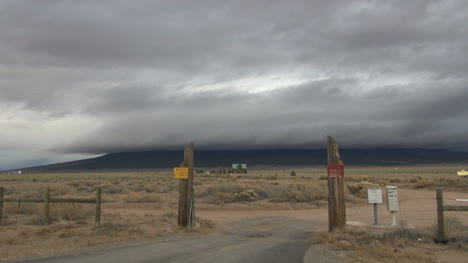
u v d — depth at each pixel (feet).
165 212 70.28
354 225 48.70
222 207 84.99
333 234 40.81
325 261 30.12
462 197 97.60
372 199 50.55
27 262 28.50
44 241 38.52
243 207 85.10
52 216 55.21
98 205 48.83
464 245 33.86
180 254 32.07
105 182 187.83
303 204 89.86
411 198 97.66
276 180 219.41
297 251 34.24
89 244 36.22
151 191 134.31
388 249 33.58
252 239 42.04
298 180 216.33
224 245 37.24
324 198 100.17
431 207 75.00
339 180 44.45
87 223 50.67
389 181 191.52
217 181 197.26
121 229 44.83
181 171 48.78
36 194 110.93
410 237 37.45
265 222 59.52
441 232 35.91
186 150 49.21
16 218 57.16
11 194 118.11
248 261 29.86
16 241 38.65
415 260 29.58
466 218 55.47
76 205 63.52
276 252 33.73
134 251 33.09
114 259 29.63
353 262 29.48
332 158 44.70
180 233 45.03
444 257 30.86
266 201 98.07
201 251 33.65
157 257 30.66
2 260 29.37
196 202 94.58
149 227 48.57
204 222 53.01
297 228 52.85
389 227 46.96
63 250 33.47
